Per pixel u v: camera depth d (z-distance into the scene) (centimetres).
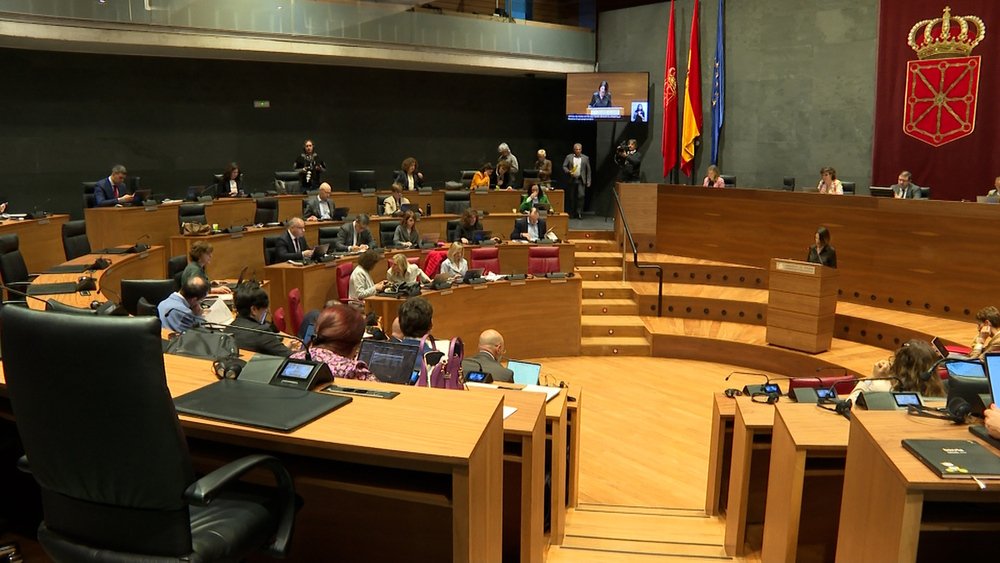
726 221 1158
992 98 1110
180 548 181
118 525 185
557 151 1797
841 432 305
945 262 924
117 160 1244
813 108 1334
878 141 1235
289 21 1190
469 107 1673
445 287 861
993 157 1120
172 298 519
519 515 373
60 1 976
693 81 1455
